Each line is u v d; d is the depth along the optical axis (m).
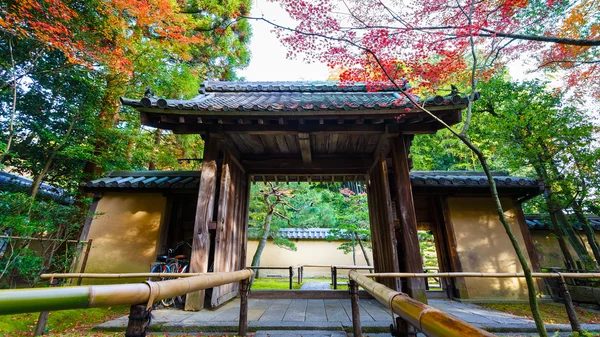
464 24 3.16
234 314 3.37
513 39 3.21
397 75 3.39
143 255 5.16
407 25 3.18
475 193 5.75
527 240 5.45
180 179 5.61
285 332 2.73
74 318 3.62
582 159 4.85
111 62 5.68
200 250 3.75
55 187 6.96
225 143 4.38
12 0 4.58
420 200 6.09
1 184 6.23
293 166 5.47
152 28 7.75
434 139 12.21
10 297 0.72
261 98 5.32
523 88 5.65
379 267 5.01
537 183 5.30
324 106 3.60
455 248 5.45
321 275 12.71
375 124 4.08
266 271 12.80
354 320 2.46
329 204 11.28
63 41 5.05
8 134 5.46
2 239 3.74
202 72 10.14
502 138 5.77
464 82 3.99
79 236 5.36
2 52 5.16
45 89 5.90
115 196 5.59
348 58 3.19
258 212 10.01
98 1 5.75
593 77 4.96
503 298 5.09
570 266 5.32
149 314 1.12
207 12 9.34
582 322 3.60
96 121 6.75
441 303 4.80
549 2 3.33
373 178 5.27
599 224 6.40
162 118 3.80
